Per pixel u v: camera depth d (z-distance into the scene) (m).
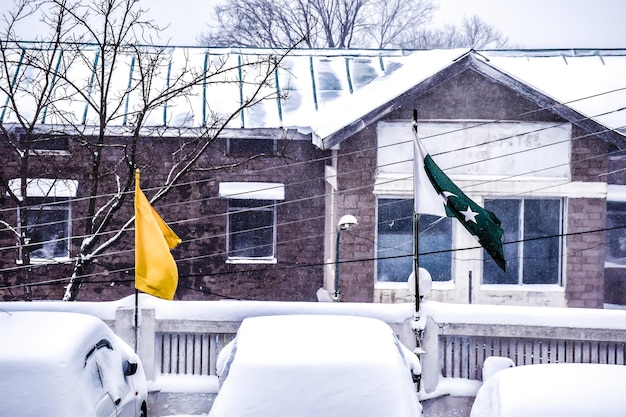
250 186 17.62
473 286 15.89
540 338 11.31
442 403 11.34
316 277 18.08
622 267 17.91
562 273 16.08
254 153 17.70
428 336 11.32
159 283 10.66
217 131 15.36
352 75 19.00
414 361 9.50
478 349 11.44
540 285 16.12
